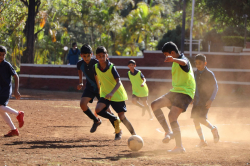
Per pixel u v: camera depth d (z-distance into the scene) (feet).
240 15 171.83
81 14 213.05
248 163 23.84
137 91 61.31
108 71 35.06
